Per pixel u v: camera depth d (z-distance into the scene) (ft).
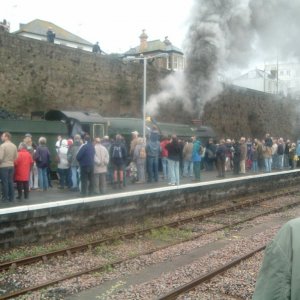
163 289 22.95
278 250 6.67
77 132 64.23
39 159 49.29
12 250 33.37
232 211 55.57
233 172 77.15
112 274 26.89
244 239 37.19
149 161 59.16
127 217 44.75
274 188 79.20
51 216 36.78
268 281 6.68
